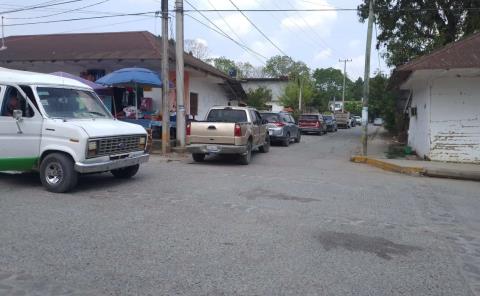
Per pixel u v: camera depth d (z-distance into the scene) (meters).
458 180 13.02
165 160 14.82
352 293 4.41
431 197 9.73
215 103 28.05
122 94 21.09
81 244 5.62
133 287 4.40
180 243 5.76
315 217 7.36
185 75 22.41
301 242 5.97
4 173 10.63
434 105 16.47
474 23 25.20
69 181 8.60
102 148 8.92
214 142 13.85
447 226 7.18
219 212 7.46
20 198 8.14
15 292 4.22
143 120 17.95
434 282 4.77
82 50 21.89
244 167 13.69
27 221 6.60
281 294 4.33
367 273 4.95
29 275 4.63
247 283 4.57
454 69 14.74
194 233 6.21
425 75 16.22
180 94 17.42
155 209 7.55
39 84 9.21
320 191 9.78
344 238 6.25
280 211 7.68
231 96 30.81
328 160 16.84
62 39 24.36
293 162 15.69
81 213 7.15
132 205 7.80
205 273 4.79
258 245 5.78
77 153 8.53
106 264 4.97
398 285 4.65
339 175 12.58
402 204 8.77
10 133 8.95
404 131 28.14
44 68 22.70
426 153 16.94
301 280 4.68
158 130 19.38
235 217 7.16
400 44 28.41
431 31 28.17
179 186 9.76
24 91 9.00
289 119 25.12
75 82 10.16
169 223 6.69
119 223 6.62
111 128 9.33
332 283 4.64
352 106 99.69
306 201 8.62
